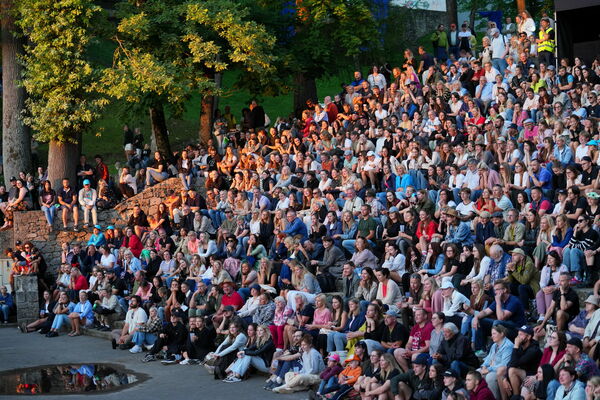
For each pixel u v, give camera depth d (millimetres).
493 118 26719
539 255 18703
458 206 22266
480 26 48656
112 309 26406
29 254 30562
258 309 19984
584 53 31312
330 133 30422
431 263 19984
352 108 32844
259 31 33844
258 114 35812
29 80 32531
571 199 19875
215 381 18844
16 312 30891
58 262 31922
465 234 20562
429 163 25609
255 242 24875
